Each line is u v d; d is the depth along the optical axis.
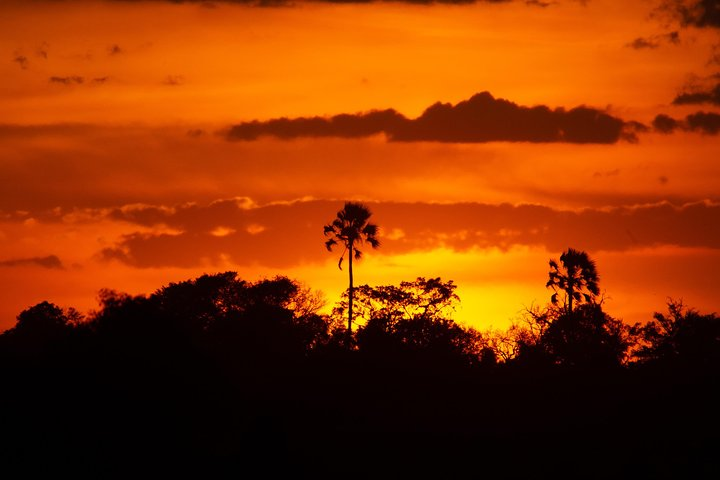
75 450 133.38
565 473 156.88
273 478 144.75
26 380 139.38
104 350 142.12
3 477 127.69
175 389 142.00
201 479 138.38
